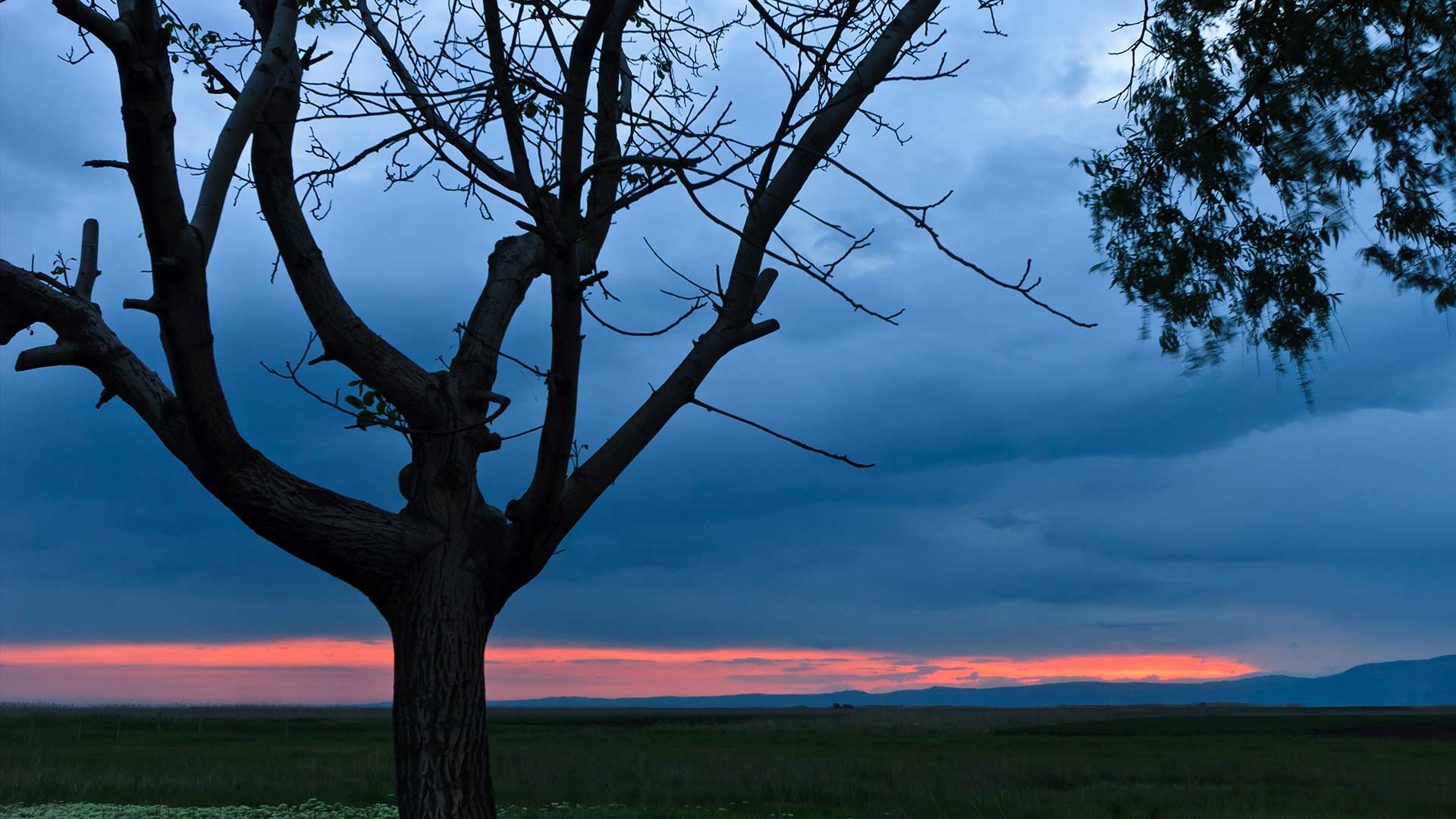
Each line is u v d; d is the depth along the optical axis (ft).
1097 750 134.51
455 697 15.57
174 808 54.75
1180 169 23.73
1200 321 23.91
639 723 283.18
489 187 13.61
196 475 15.07
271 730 187.21
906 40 16.10
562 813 53.93
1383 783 82.74
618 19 16.83
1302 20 21.66
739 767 95.20
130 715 258.98
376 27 16.71
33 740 132.87
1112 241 24.91
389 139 15.90
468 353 17.63
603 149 18.48
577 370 14.73
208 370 14.02
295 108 15.96
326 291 16.29
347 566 15.71
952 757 115.85
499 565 16.34
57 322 16.03
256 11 17.81
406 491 17.38
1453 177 22.38
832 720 288.51
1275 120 22.79
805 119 13.03
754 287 17.19
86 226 17.30
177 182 13.01
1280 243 23.59
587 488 16.39
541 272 20.01
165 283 13.30
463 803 15.16
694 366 16.74
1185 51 23.29
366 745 133.39
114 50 12.03
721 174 12.60
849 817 59.21
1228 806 66.13
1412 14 21.59
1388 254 22.95
